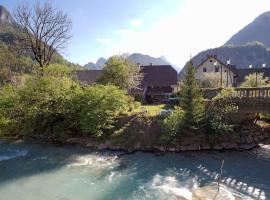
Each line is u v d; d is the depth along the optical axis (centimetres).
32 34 3962
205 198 1631
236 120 2914
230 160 2395
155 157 2489
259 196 1672
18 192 1717
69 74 4216
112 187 1797
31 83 3269
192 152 2633
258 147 2764
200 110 2747
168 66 6047
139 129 2839
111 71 4269
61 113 3139
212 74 5750
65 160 2362
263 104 2673
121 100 3103
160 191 1730
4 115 3288
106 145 2770
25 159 2377
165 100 5084
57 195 1677
